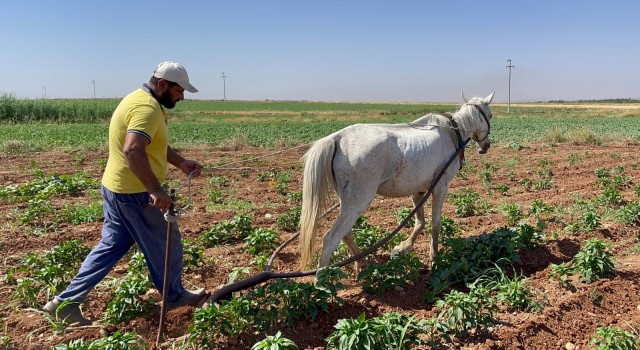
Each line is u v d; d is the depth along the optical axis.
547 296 5.45
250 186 12.65
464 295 4.72
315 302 4.89
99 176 13.60
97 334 4.71
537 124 40.28
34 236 7.85
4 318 5.01
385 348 4.04
